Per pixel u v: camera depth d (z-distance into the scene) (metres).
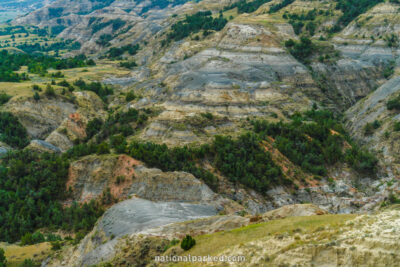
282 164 77.88
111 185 69.25
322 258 26.42
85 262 46.06
